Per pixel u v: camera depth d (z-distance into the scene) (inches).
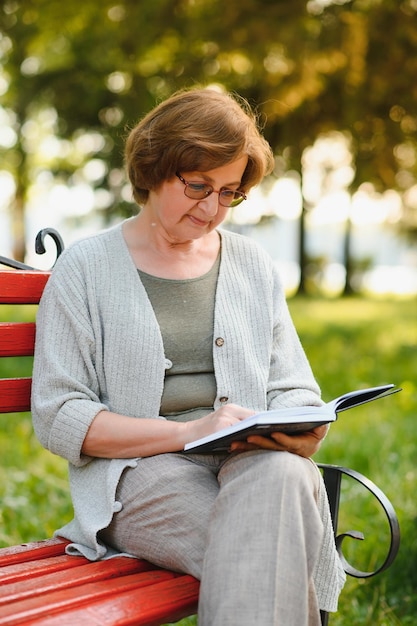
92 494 82.5
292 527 70.2
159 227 88.0
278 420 71.2
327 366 298.7
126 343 83.6
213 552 70.4
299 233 796.0
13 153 665.6
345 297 773.9
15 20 353.4
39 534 131.6
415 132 334.3
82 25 343.6
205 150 81.1
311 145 371.2
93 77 387.2
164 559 77.5
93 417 80.5
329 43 287.4
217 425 78.5
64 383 81.9
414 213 765.3
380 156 343.3
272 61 322.3
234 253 93.7
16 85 421.4
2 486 153.1
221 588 68.2
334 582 82.6
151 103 352.5
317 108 348.5
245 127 83.5
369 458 170.4
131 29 317.1
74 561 79.0
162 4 305.3
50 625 63.9
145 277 87.5
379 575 117.6
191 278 89.2
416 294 858.1
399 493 147.9
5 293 89.3
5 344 88.3
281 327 93.8
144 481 79.7
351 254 824.3
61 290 84.6
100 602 68.7
